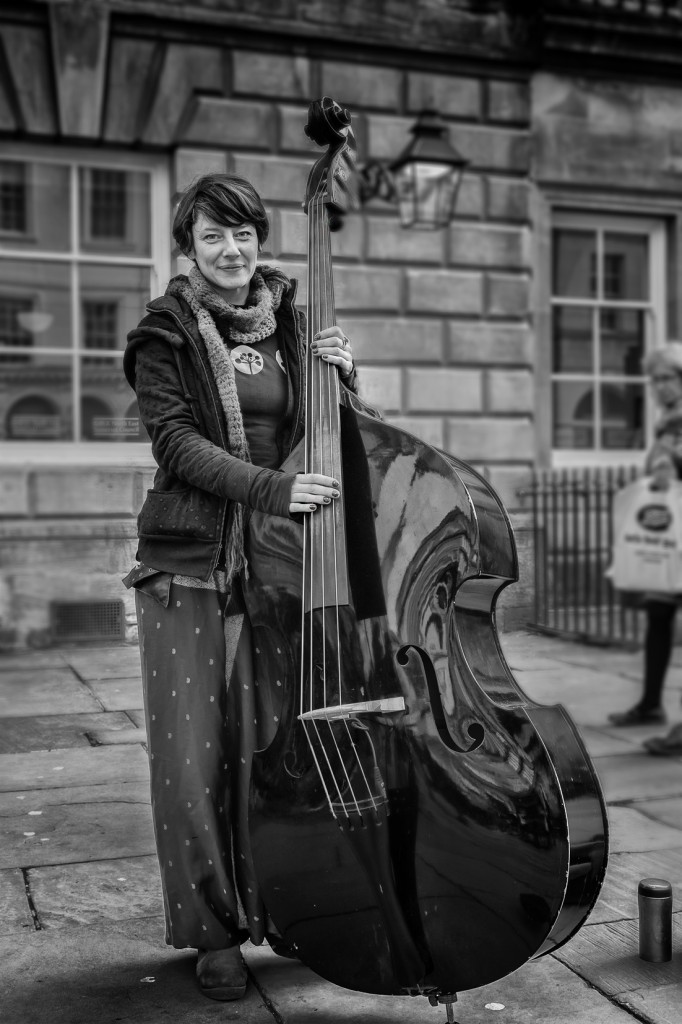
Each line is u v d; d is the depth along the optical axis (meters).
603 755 4.33
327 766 2.00
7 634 5.71
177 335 2.25
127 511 2.70
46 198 6.93
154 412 2.23
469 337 8.01
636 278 8.84
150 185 7.13
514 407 8.13
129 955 2.45
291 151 7.32
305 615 2.06
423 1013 2.20
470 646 2.01
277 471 2.10
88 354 6.79
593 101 8.34
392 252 7.80
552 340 8.59
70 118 6.84
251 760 2.25
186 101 7.07
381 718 1.96
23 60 6.74
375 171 7.30
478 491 2.04
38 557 6.18
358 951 2.03
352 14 7.48
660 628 4.86
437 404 7.93
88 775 2.85
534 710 1.97
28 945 2.46
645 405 8.85
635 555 4.90
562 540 7.17
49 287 6.86
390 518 2.03
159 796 2.28
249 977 2.37
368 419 2.12
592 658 6.25
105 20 6.84
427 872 1.93
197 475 2.14
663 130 8.55
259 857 2.12
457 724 1.93
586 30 8.14
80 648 3.60
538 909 1.86
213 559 2.22
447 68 7.89
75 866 2.78
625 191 8.53
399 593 1.99
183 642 2.27
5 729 2.80
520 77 8.11
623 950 2.50
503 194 8.12
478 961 1.93
